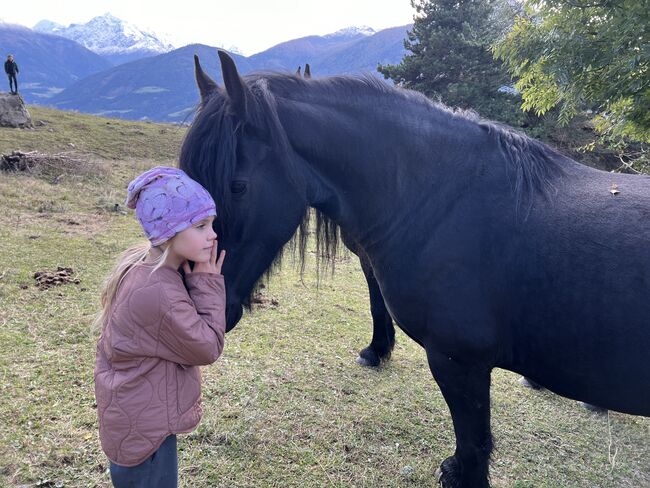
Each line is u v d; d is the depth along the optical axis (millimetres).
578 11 5840
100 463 2258
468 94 15719
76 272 4824
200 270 1489
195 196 1388
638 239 1576
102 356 1550
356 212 1962
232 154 1526
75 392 2781
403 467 2480
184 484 2209
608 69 5703
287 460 2439
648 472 2637
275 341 3773
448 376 1911
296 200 1739
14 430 2406
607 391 1706
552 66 5953
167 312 1393
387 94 1980
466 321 1778
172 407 1506
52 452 2271
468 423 1978
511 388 3453
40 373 2932
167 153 15203
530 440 2842
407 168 1892
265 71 1881
